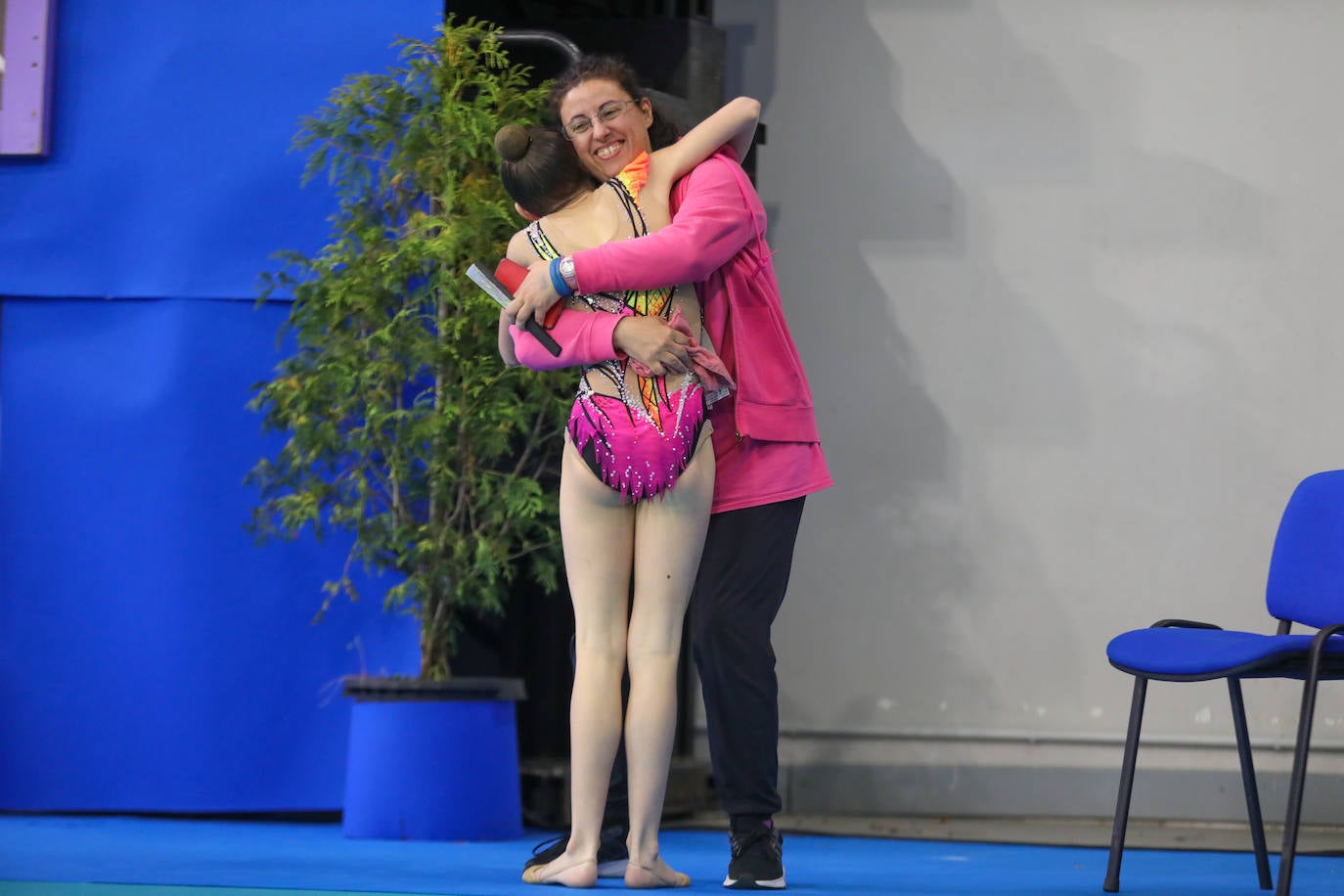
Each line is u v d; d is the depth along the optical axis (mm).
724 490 10820
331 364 15656
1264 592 18328
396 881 11453
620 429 10344
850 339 19344
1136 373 18750
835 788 18938
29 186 17328
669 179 10727
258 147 17125
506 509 16047
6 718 17062
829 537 19234
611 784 11484
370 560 16375
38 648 17109
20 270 17281
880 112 19406
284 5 17188
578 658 10758
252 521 16875
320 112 17062
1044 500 18844
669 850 15141
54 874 11914
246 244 17062
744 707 10781
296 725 16891
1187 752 18250
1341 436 18297
